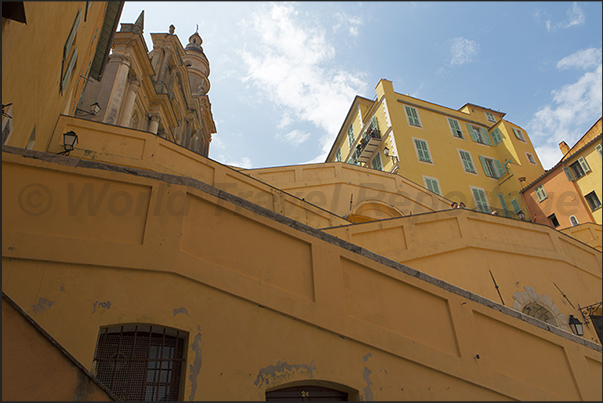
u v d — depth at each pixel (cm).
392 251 1169
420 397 556
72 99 1312
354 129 3494
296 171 1750
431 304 648
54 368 409
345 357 553
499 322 666
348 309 595
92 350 465
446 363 594
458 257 1216
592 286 1355
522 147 3319
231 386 485
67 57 935
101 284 503
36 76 723
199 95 3366
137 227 548
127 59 1903
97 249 517
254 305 548
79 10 902
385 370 562
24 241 494
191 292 529
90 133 1139
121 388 478
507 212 3050
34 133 851
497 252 1272
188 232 564
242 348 513
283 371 516
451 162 3030
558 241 1383
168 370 501
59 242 507
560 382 647
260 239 603
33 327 417
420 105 3209
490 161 3284
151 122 2167
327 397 538
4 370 389
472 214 1313
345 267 631
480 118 3522
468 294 674
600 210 2572
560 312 1218
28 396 389
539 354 662
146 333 512
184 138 2812
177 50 2634
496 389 597
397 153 2830
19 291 470
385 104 3067
